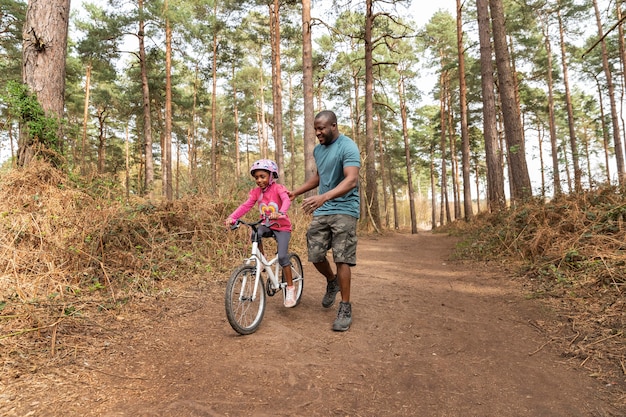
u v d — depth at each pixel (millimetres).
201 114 36969
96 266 4359
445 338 3164
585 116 33281
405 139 28281
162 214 5859
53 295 3477
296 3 18062
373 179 16219
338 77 24391
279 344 3004
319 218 3516
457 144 33312
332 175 3443
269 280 3693
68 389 2217
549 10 22625
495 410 2064
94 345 2846
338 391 2285
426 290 4875
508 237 6609
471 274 5734
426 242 12555
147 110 18656
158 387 2297
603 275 3977
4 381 2240
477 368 2592
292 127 37219
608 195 5680
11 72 16906
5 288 3512
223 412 2027
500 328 3346
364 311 3947
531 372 2502
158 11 17391
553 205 6266
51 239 4277
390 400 2188
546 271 4805
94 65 19375
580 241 4992
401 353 2867
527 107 27234
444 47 26328
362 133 32562
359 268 6629
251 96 34219
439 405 2131
